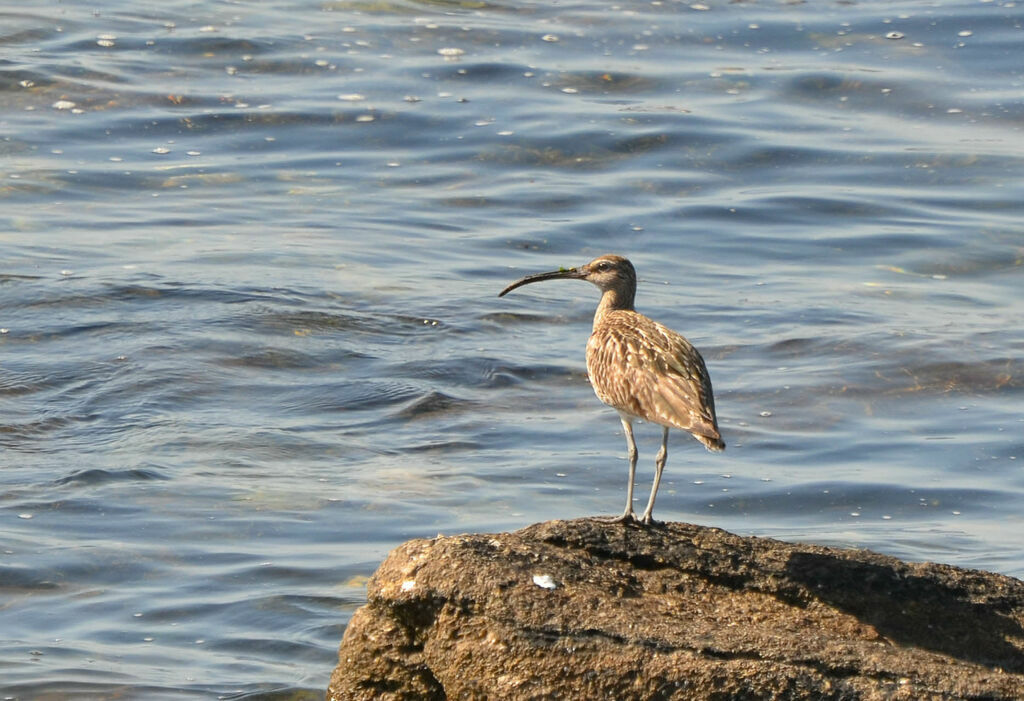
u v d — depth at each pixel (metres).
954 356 18.67
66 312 19.12
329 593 12.93
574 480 15.49
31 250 21.12
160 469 15.35
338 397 17.30
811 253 22.23
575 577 9.45
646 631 8.92
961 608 9.62
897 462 16.16
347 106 26.73
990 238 22.62
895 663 8.76
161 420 16.52
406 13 31.02
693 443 16.61
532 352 18.73
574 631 9.01
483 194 24.02
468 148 25.50
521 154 25.34
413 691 9.55
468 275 21.08
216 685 11.38
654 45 29.50
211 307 19.45
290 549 13.78
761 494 15.35
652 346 10.35
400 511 14.61
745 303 20.36
